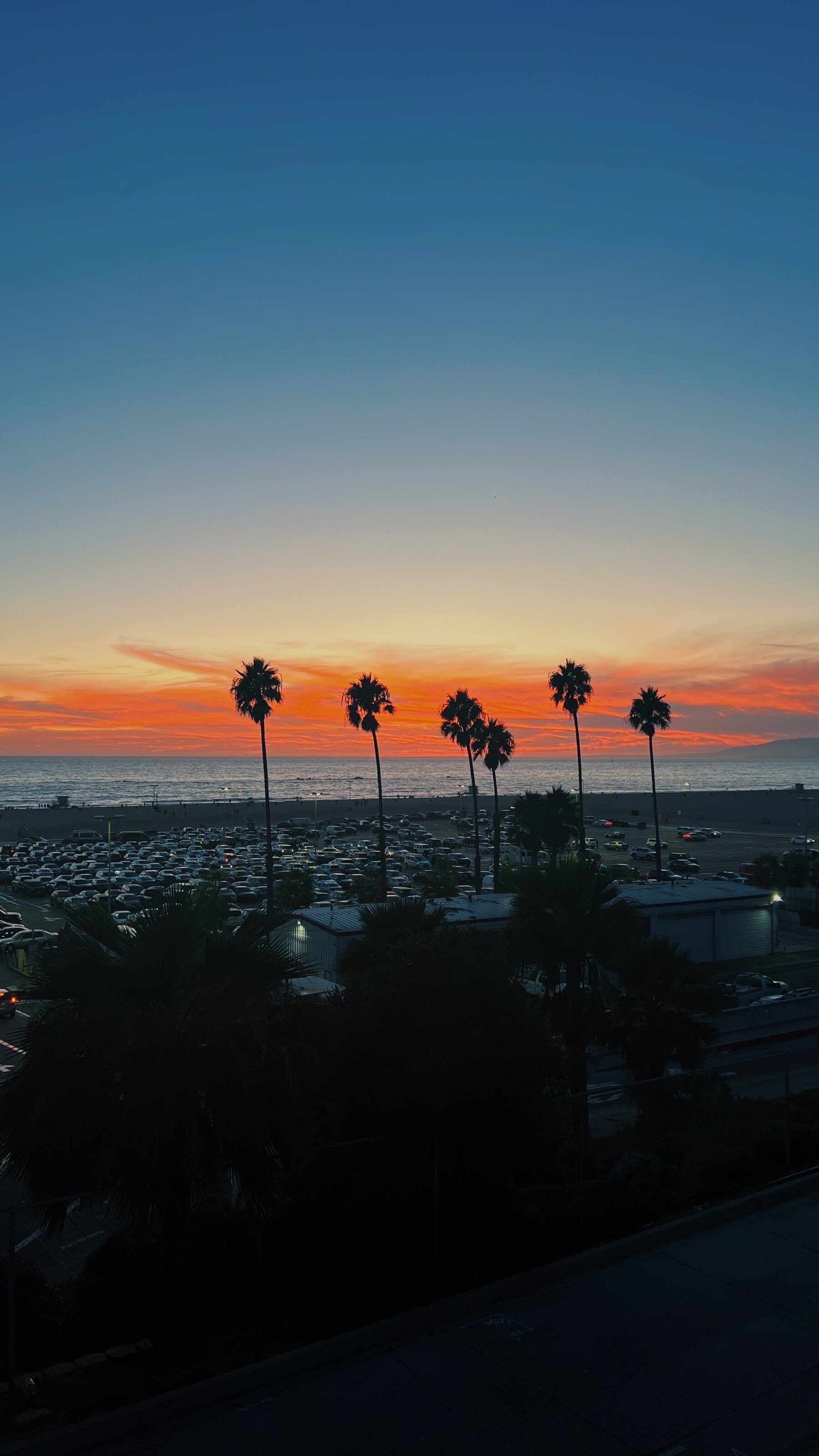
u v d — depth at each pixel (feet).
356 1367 35.47
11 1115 34.19
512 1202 44.52
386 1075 42.65
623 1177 54.60
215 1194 38.75
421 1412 32.42
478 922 145.28
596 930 75.61
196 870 346.33
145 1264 39.55
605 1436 31.09
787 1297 41.42
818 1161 59.67
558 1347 36.96
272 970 38.52
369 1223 41.14
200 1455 29.94
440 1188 42.24
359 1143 41.86
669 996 75.31
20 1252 60.34
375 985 53.42
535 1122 45.32
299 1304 38.32
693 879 277.85
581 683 297.12
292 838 497.05
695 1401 33.19
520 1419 32.01
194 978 37.40
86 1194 34.37
